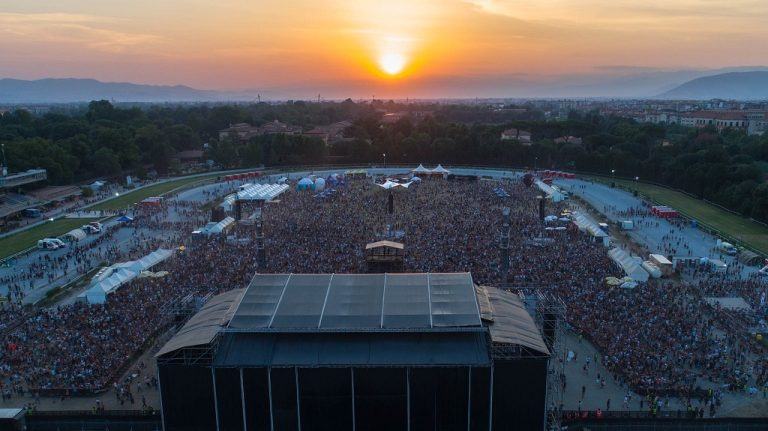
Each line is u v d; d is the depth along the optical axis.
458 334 48.53
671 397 55.47
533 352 46.84
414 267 85.00
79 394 56.88
